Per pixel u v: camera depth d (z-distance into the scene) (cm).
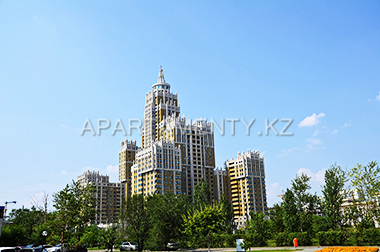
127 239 8206
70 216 6644
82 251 7131
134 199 8219
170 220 7669
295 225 8019
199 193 14825
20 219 12081
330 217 7175
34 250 6738
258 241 8062
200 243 8519
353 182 6675
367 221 6488
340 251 4744
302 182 8038
